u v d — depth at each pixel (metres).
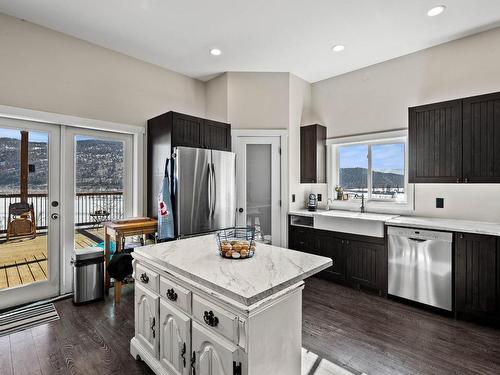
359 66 3.81
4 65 2.63
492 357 2.03
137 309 1.95
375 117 3.74
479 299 2.45
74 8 2.54
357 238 3.27
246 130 3.95
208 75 4.09
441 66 3.19
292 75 4.06
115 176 3.53
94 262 2.94
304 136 4.17
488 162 2.57
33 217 2.96
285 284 1.33
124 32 2.96
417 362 1.97
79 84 3.08
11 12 2.60
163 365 1.69
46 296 3.02
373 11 2.59
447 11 2.58
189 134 3.35
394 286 2.96
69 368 1.91
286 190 3.98
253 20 2.74
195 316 1.45
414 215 3.38
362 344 2.19
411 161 3.07
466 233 2.50
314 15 2.66
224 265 1.56
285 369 1.42
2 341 2.22
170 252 1.84
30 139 2.93
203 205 3.31
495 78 2.86
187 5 2.50
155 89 3.74
